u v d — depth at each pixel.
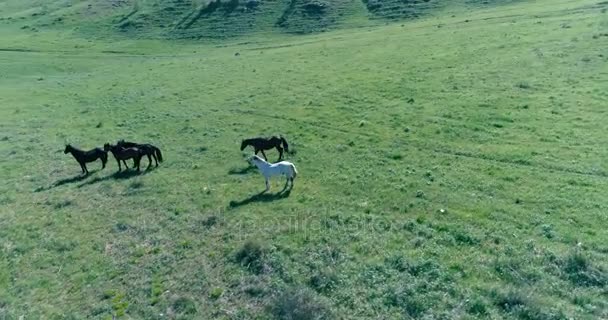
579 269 15.66
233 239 19.77
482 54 45.25
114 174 28.78
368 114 34.38
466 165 24.91
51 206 24.92
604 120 28.16
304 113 36.28
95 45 83.44
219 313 15.58
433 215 20.27
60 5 114.19
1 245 21.11
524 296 14.41
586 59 39.06
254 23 85.06
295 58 56.25
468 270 16.25
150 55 75.12
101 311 16.19
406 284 15.77
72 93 51.97
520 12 62.41
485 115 31.31
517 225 18.83
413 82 40.31
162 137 34.81
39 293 17.47
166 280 17.58
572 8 58.28
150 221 22.20
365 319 14.54
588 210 19.34
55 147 34.84
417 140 28.89
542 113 30.53
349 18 81.19
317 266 17.19
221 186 25.38
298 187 24.25
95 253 19.89
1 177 29.95
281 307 15.22
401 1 83.25
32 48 82.25
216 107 40.53
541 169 23.48
